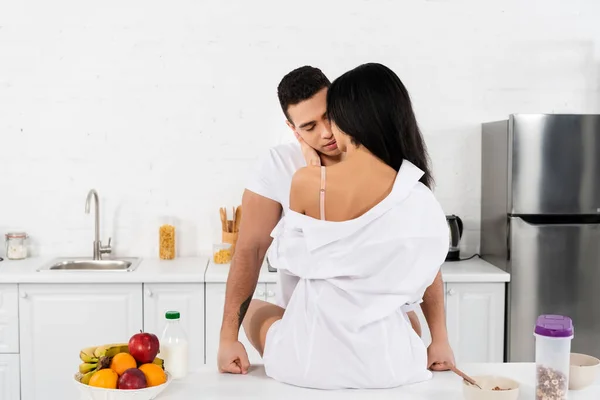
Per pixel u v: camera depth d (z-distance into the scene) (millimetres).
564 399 1772
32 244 4145
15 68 4062
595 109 4180
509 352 3748
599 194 3721
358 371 1811
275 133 4133
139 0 4066
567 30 4141
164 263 3965
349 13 4094
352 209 1771
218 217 4172
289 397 1807
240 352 2035
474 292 3732
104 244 4160
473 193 4195
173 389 1886
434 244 1786
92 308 3676
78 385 1790
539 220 3760
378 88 1763
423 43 4125
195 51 4094
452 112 4164
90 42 4070
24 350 3678
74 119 4102
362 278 1784
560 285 3732
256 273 2166
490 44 4141
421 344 1910
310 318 1831
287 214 1852
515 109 4168
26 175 4113
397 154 1795
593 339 3764
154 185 4152
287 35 4094
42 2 4043
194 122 4125
